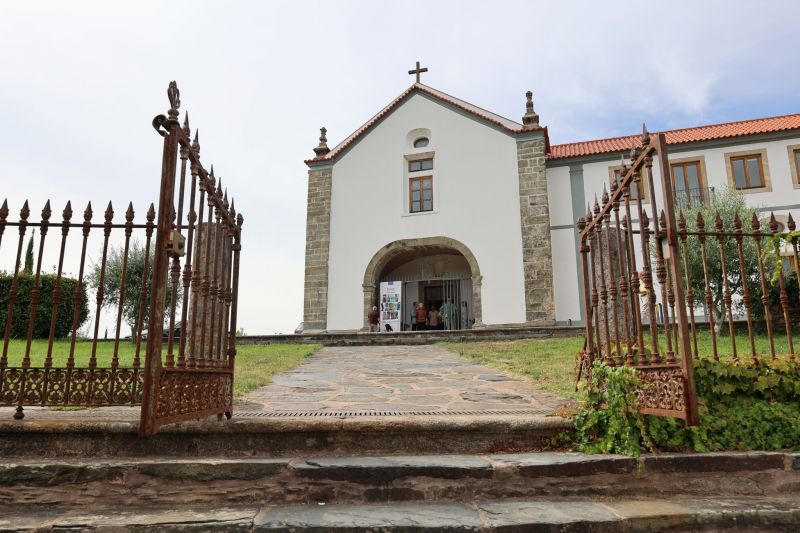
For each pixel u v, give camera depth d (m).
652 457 3.32
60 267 3.73
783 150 19.22
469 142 21.78
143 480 3.19
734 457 3.35
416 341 14.57
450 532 2.73
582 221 4.77
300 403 5.05
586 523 2.81
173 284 3.26
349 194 22.55
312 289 21.83
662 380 3.23
